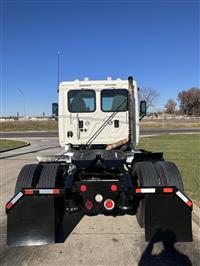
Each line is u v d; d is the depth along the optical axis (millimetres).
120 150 6828
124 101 7496
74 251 4426
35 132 47344
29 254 4355
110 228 5316
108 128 7520
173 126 54188
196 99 118500
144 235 4945
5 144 24797
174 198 4531
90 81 7469
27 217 4535
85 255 4297
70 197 4754
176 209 4520
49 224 4551
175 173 4766
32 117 104062
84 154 6156
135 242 4695
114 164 5367
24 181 4723
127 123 7512
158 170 4891
